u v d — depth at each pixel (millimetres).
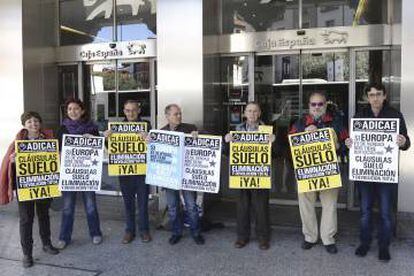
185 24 7246
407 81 6238
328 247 5625
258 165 5691
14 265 5457
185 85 7297
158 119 7453
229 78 8281
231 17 8234
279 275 4988
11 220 7410
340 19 7641
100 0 8992
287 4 7910
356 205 7535
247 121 5906
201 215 6586
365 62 7570
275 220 7008
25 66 8242
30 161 5527
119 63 8922
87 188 5902
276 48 7898
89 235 6504
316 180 5473
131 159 6039
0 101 8297
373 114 5320
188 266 5301
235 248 5871
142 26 8750
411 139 6219
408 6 6191
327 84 7805
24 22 8188
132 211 6199
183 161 5859
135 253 5766
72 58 9086
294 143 5531
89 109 9211
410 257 5445
